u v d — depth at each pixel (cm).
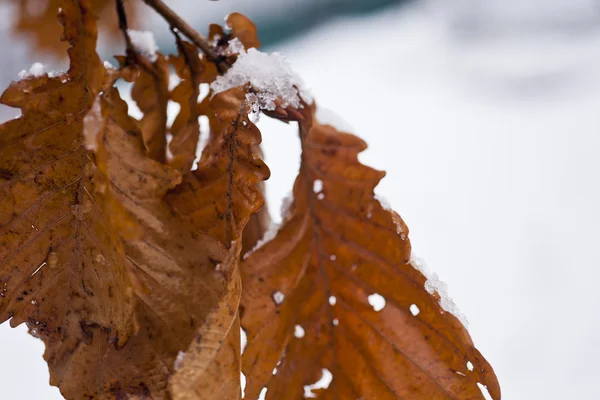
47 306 40
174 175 40
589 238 110
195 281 39
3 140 39
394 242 44
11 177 39
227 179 40
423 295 43
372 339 44
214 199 40
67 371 40
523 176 129
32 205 40
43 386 72
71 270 40
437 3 190
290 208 45
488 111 151
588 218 118
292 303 44
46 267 40
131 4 50
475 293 101
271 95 43
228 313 39
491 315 99
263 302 44
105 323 40
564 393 86
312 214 44
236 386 40
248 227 45
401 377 43
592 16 178
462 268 107
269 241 44
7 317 40
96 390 39
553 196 124
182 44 45
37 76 39
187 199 40
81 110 39
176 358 39
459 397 43
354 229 44
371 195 44
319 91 154
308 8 173
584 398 86
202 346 39
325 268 44
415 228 114
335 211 44
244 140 41
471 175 129
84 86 39
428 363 43
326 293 44
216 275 39
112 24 50
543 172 131
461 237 113
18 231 40
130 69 44
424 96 154
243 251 45
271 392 44
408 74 163
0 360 74
